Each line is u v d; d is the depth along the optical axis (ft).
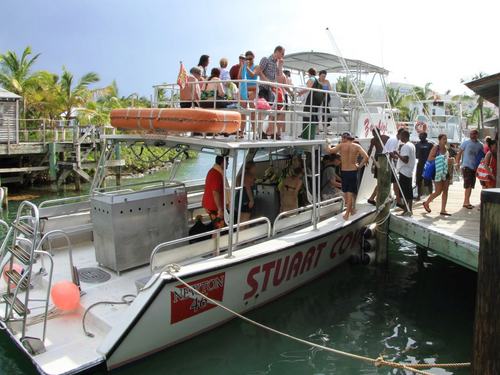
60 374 13.25
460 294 23.66
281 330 19.27
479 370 10.01
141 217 18.74
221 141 17.60
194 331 16.92
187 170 80.59
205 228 20.84
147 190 19.52
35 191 61.31
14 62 80.23
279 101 23.61
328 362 17.17
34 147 61.11
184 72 20.52
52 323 15.92
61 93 82.58
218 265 16.71
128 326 14.51
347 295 23.17
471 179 27.30
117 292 17.16
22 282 15.44
